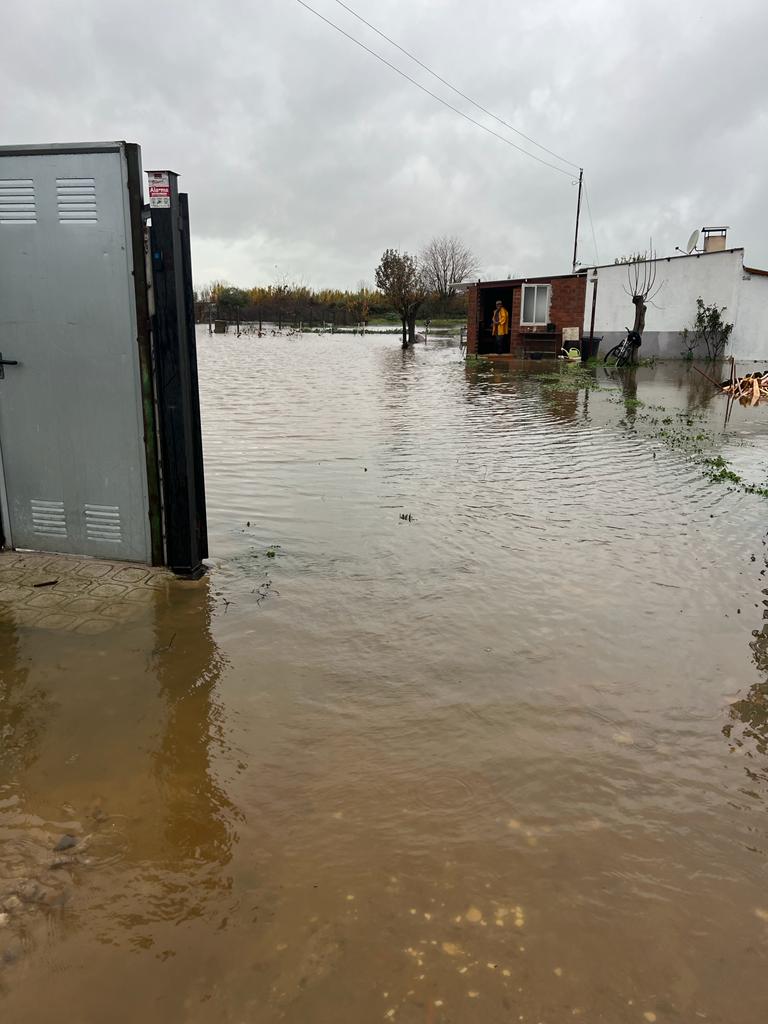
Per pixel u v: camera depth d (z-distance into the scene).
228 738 2.96
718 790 2.69
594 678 3.47
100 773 2.73
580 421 12.11
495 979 1.90
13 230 4.42
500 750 2.89
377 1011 1.80
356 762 2.81
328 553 5.13
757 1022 1.80
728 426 12.02
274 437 10.09
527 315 27.80
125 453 4.62
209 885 2.20
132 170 4.20
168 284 4.29
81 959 1.94
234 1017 1.78
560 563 5.00
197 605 4.21
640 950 2.00
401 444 9.64
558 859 2.33
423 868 2.28
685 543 5.47
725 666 3.62
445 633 3.89
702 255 25.94
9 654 3.62
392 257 37.25
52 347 4.55
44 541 4.93
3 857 2.30
